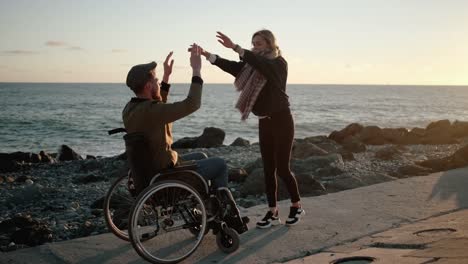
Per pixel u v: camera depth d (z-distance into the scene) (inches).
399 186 264.7
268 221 194.1
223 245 167.5
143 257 153.2
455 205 220.1
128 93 7111.2
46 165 626.8
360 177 304.8
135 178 157.9
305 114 2471.7
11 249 203.0
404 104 3796.8
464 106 3457.2
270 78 180.2
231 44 174.7
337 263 148.6
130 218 148.8
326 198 242.7
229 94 6815.9
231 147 631.2
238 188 325.1
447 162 351.6
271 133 189.0
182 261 160.7
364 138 563.2
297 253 165.3
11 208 329.4
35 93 6791.3
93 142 1198.9
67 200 340.5
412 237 164.7
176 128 1642.5
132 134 151.1
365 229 189.0
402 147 487.8
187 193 161.8
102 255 167.9
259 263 157.0
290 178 194.1
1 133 1438.2
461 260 122.6
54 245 179.5
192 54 156.6
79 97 5329.7
